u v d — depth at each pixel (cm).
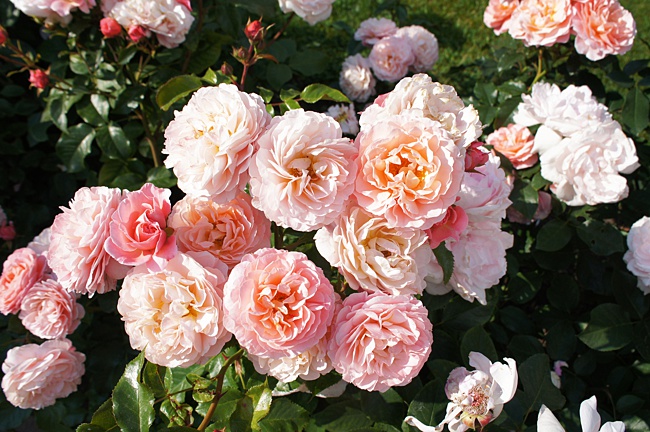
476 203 72
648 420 86
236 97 62
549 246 92
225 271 64
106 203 65
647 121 102
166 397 66
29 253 90
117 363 99
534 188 92
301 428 70
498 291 94
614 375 93
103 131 108
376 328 60
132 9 95
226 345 70
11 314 100
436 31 203
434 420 71
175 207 67
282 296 60
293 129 60
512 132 95
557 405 75
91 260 64
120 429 62
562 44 109
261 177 60
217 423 67
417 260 65
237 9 116
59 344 91
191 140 63
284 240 79
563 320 96
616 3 100
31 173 135
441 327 85
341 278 71
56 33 102
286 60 130
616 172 87
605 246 90
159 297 62
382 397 75
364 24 142
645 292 89
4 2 120
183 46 113
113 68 105
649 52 191
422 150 60
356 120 122
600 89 112
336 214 60
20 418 100
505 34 124
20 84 129
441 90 65
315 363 63
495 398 65
